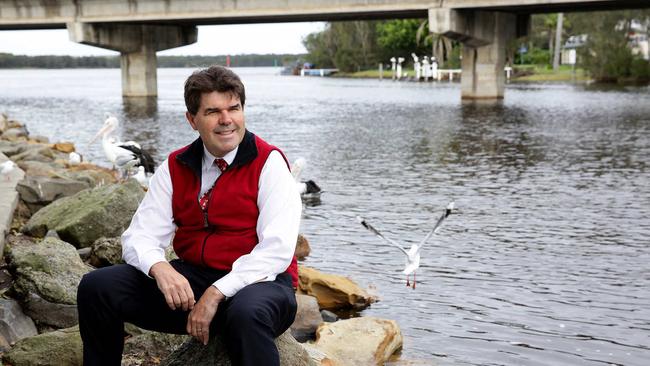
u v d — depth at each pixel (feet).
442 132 99.09
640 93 184.44
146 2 184.75
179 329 13.88
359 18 184.85
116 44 199.82
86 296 13.34
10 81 350.43
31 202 34.04
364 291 29.37
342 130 102.89
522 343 24.77
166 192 13.94
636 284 31.37
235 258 13.65
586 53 257.96
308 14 168.25
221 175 13.58
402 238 39.81
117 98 191.31
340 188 56.34
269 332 12.46
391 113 133.08
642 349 24.40
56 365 17.92
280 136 95.09
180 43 214.07
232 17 177.78
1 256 25.25
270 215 13.39
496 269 33.68
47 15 197.26
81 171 46.65
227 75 13.30
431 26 158.71
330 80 346.95
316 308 25.22
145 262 13.34
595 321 26.91
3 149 55.62
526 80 278.46
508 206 48.83
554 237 39.88
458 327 26.23
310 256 36.17
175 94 217.15
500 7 155.94
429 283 31.53
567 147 81.20
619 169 64.90
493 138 91.04
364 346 22.59
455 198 51.88
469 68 174.60
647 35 258.57
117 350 13.83
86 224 27.12
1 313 20.07
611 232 41.04
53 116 128.67
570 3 148.25
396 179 60.75
